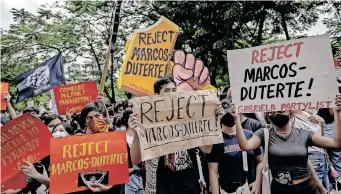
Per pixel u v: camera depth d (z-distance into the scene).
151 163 4.18
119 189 4.02
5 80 23.06
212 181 4.65
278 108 4.10
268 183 4.54
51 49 23.70
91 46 23.80
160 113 4.08
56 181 3.70
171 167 4.12
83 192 3.84
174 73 5.84
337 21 18.78
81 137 3.82
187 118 4.17
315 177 4.83
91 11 22.72
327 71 3.91
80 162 3.78
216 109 4.28
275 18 20.25
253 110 4.23
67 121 7.83
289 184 4.07
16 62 23.27
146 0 21.83
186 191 4.12
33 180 4.50
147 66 5.86
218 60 19.83
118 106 11.20
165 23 5.97
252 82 4.25
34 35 22.77
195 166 4.23
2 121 7.71
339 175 6.59
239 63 4.32
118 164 3.87
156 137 4.05
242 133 4.23
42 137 3.84
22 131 3.79
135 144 4.03
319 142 4.02
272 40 23.19
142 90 5.80
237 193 4.67
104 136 3.88
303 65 4.01
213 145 4.65
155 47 5.91
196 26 19.56
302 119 5.44
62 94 8.56
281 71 4.11
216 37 19.53
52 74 8.88
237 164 4.67
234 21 18.94
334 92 3.86
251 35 20.41
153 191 4.20
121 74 5.71
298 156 4.02
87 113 4.01
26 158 3.78
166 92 4.21
